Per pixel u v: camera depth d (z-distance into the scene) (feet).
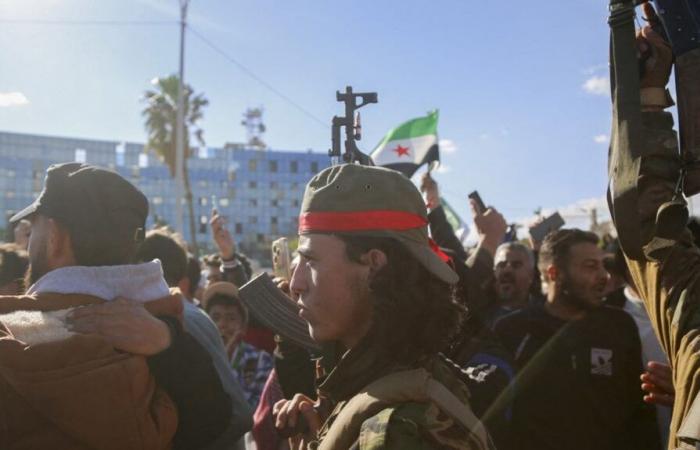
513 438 8.48
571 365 8.84
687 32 3.91
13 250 7.67
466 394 3.93
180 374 5.21
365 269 3.82
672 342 3.76
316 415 5.29
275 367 7.16
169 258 8.91
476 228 9.82
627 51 3.95
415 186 4.07
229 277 13.43
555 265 9.37
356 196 3.83
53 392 4.45
